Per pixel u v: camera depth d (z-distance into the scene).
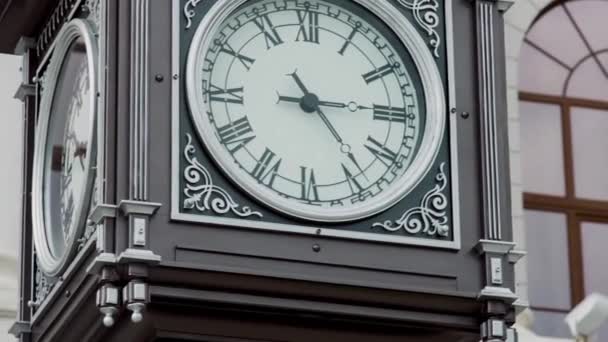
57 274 8.03
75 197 8.03
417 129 7.86
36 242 8.34
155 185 7.50
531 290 16.11
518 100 16.55
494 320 7.71
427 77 7.92
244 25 7.81
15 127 14.33
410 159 7.81
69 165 8.21
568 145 16.58
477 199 7.84
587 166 16.56
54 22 8.59
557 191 16.45
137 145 7.51
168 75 7.64
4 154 14.30
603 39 16.86
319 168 7.71
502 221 7.82
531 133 16.53
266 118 7.73
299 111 7.77
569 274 16.25
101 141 7.55
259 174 7.64
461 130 7.92
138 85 7.59
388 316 7.67
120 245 7.41
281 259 7.54
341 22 7.93
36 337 8.35
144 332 7.70
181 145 7.56
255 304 7.52
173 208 7.47
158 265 7.38
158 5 7.71
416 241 7.70
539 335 15.99
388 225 7.70
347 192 7.71
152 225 7.44
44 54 8.74
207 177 7.55
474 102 7.97
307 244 7.59
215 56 7.73
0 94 14.34
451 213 7.79
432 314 7.71
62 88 8.42
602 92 16.78
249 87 7.74
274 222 7.57
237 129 7.68
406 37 7.95
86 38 7.88
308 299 7.58
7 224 14.16
